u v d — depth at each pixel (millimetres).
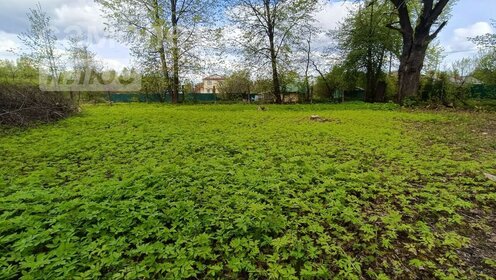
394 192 4742
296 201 4238
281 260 3104
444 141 8727
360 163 6375
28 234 3322
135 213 3725
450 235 3541
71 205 3955
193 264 2979
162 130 10352
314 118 13984
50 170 5797
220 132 10227
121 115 14797
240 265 2914
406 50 22031
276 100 28453
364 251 3309
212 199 4297
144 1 24141
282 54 27859
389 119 13742
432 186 5016
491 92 23406
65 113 13648
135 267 2836
